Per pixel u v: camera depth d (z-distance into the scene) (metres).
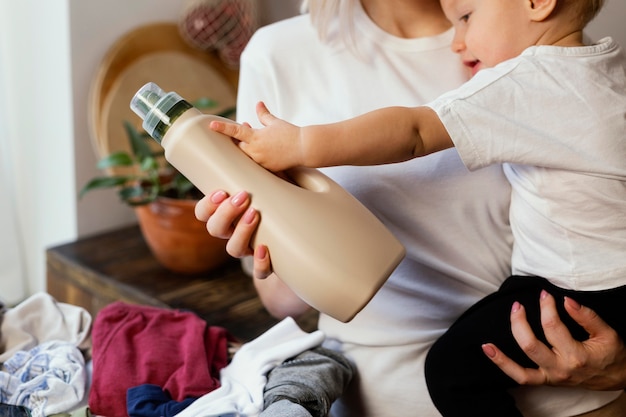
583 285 0.80
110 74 1.69
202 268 1.56
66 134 1.75
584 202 0.78
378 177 0.87
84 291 1.59
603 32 1.37
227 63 1.91
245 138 0.72
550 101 0.75
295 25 0.94
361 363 0.91
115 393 0.82
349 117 0.89
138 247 1.69
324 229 0.68
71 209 1.80
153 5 1.81
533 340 0.81
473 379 0.85
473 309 0.88
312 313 1.42
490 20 0.82
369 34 0.91
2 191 1.89
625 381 0.83
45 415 0.79
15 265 1.98
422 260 0.88
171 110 0.72
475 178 0.87
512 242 0.91
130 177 1.54
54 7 1.67
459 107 0.74
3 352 0.91
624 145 0.76
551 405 0.88
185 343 0.89
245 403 0.78
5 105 1.87
